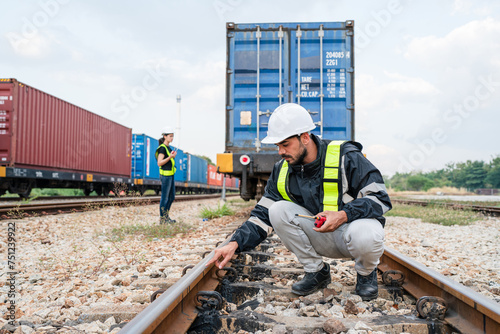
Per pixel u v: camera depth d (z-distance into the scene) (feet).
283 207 8.13
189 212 38.14
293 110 7.48
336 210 7.63
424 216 32.32
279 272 10.22
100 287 9.70
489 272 12.24
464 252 16.14
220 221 27.43
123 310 7.26
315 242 8.28
